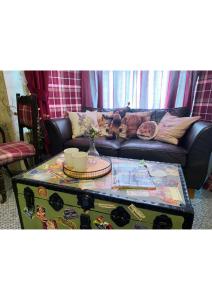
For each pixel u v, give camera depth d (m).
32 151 1.81
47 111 2.45
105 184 1.08
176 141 1.92
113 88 2.72
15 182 1.15
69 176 1.16
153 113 2.24
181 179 1.17
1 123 2.14
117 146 1.96
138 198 0.96
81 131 2.27
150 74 2.54
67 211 1.08
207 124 1.68
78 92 2.83
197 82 2.31
